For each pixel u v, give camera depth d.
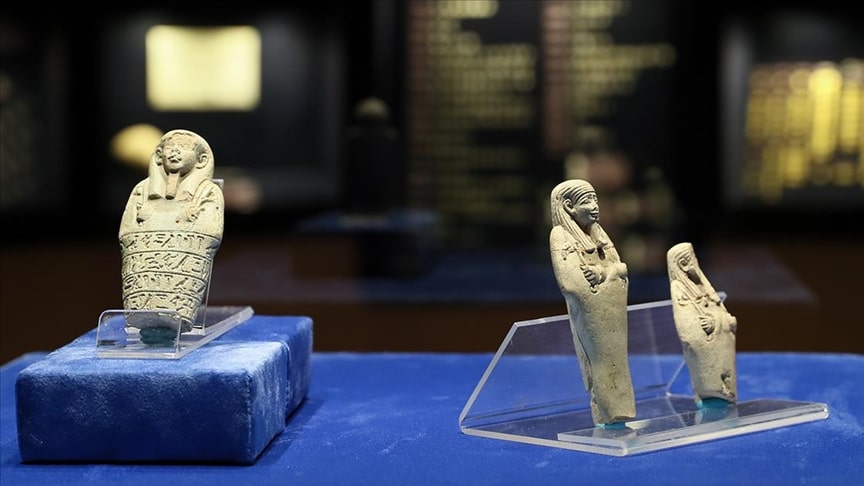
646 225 6.33
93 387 3.25
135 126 5.84
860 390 4.22
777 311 5.64
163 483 3.11
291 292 5.86
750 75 6.17
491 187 6.54
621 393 3.55
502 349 3.74
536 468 3.23
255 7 5.88
